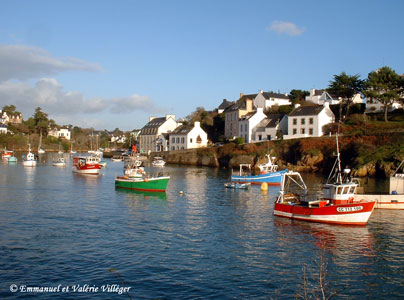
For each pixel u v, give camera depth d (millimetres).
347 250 25344
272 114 111000
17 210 36531
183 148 127562
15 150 167125
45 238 26844
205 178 71250
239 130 114812
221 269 21500
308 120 92562
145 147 154125
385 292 18906
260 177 62562
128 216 34812
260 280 20047
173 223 32281
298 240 27500
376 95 84438
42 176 71188
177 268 21516
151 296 18016
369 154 71062
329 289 19125
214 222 32875
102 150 199375
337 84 92875
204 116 151500
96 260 22562
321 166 80625
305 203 36281
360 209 31344
